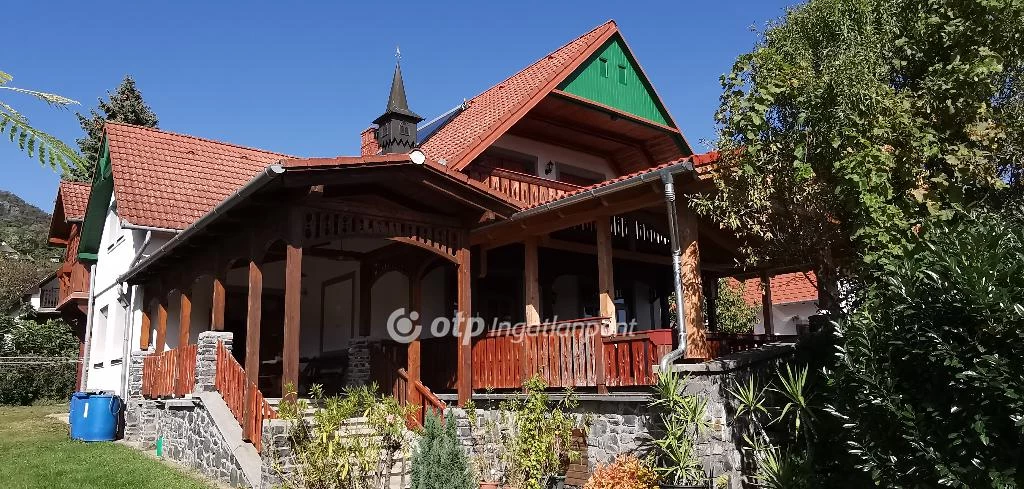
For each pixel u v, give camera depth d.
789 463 8.12
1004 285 5.32
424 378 12.28
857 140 7.98
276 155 20.06
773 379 9.50
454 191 10.07
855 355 6.26
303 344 15.64
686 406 8.19
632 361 9.14
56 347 27.58
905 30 8.94
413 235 10.20
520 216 11.32
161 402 12.53
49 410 21.28
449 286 14.44
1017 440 5.24
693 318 9.59
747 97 8.66
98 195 18.80
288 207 9.02
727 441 8.45
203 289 14.52
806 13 9.34
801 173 8.13
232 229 10.27
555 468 9.16
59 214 23.77
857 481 7.82
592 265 15.34
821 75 8.49
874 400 5.84
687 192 9.81
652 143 17.58
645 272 16.27
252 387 9.15
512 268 14.30
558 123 16.06
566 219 11.35
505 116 14.25
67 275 23.83
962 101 8.41
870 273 7.84
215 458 9.51
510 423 9.58
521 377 10.52
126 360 15.09
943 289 5.58
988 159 8.43
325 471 7.38
